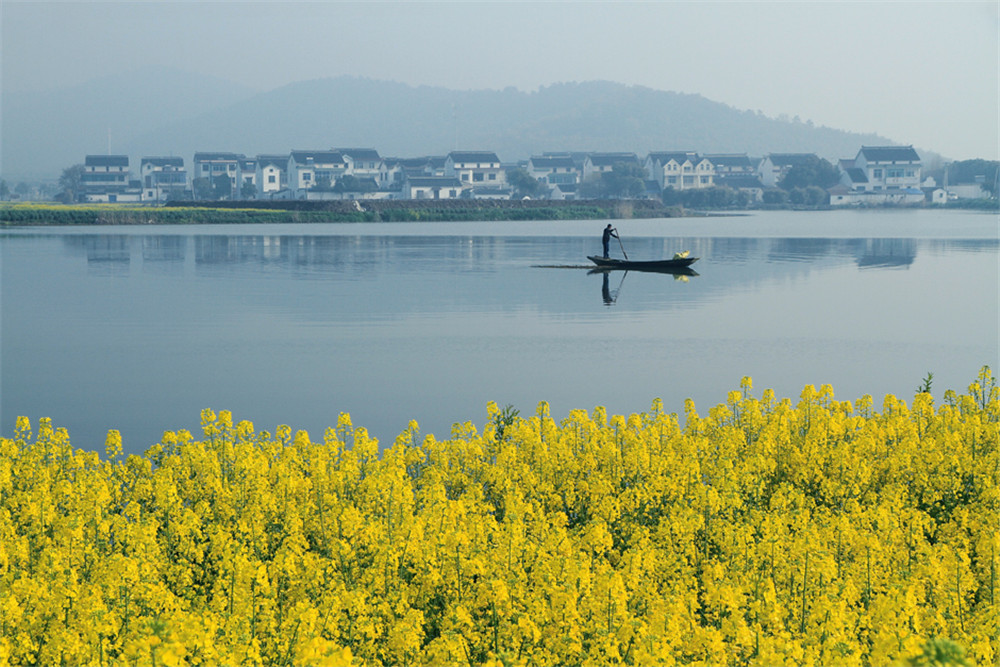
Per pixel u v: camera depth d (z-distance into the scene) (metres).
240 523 18.72
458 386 37.59
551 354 44.31
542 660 14.26
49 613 15.01
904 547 18.19
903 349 45.75
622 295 67.06
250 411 34.00
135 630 14.12
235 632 14.24
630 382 38.34
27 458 23.06
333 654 12.23
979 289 70.62
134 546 17.69
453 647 13.93
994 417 27.77
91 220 181.88
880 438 25.42
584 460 23.09
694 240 134.88
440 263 93.12
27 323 54.22
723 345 46.66
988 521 19.75
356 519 17.83
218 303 62.53
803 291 69.56
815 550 16.86
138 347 46.47
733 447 24.41
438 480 22.11
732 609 14.95
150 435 30.97
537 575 15.84
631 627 13.95
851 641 14.09
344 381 38.59
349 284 73.69
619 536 19.73
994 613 15.48
